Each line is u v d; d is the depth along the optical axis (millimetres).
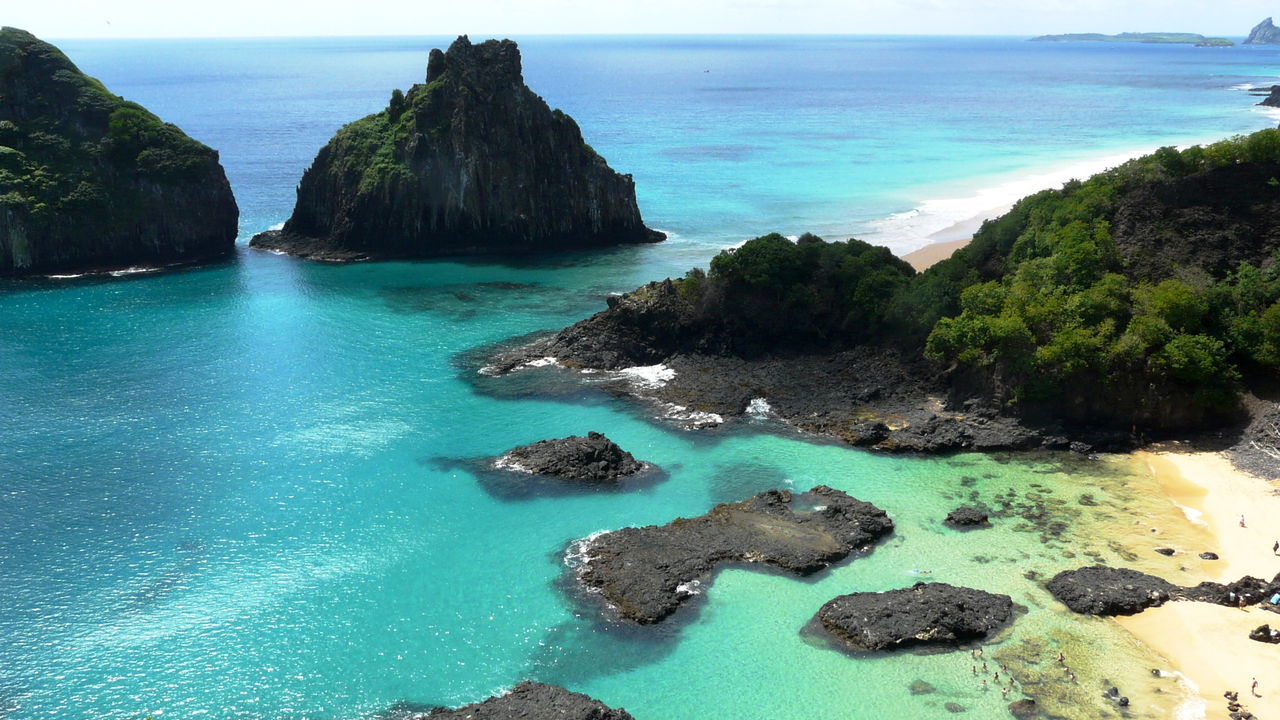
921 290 97312
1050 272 93312
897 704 53188
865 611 59438
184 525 72812
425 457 84188
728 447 85688
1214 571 63688
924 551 67750
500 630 60625
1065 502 74062
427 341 114812
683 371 101938
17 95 153375
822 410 91438
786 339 104250
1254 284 86625
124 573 66625
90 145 152750
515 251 161000
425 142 156250
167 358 108250
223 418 91938
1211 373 81188
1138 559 65688
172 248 154625
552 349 108938
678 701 54219
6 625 61000
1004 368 87125
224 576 66438
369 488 78500
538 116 160500
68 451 84562
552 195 161875
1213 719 50438
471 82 156250
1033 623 59156
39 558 68188
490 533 71688
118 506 75375
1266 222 93062
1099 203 99438
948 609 58875
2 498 76250
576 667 57125
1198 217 94750
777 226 173500
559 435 88625
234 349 111562
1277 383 83562
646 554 66938
